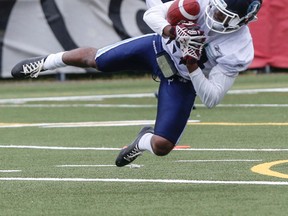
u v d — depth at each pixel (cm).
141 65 2027
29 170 2275
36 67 2100
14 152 2653
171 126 1936
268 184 1986
